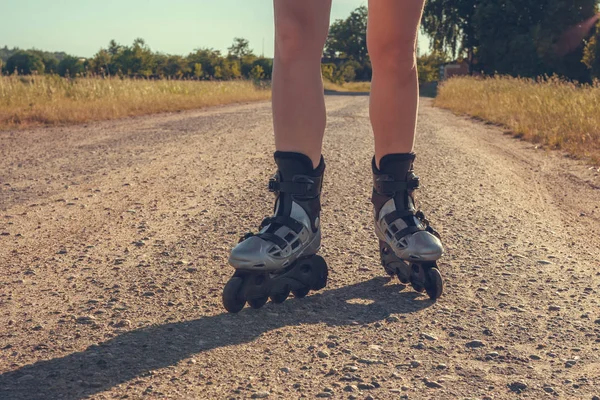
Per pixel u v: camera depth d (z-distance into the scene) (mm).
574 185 4301
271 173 4547
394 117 1815
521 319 1644
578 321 1633
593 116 7719
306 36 1654
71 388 1188
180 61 54125
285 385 1220
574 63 36562
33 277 2035
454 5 42875
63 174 4430
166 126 8797
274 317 1622
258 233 1668
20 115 9188
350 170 4691
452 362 1351
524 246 2518
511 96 13133
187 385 1211
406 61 1779
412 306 1734
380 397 1172
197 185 4008
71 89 12312
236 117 11086
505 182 4332
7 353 1372
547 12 36500
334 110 13836
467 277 2055
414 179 1867
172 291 1866
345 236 2678
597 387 1235
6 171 4559
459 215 3156
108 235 2666
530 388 1225
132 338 1468
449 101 17406
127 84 14594
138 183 4074
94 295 1829
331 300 1778
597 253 2430
